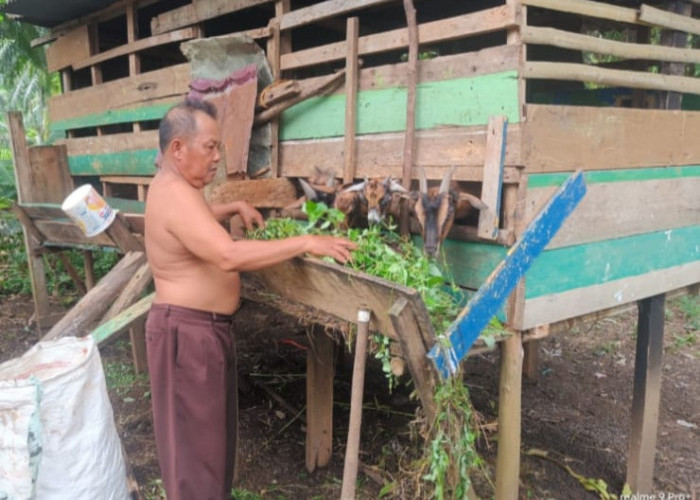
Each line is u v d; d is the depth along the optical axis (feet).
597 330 24.72
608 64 16.15
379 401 17.07
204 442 8.86
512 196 9.17
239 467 13.52
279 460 14.14
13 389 8.20
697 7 13.50
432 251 9.12
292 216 12.20
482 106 9.36
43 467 8.85
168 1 19.70
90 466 9.30
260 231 10.39
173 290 8.60
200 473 8.92
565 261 10.00
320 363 13.23
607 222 10.61
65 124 22.66
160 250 8.49
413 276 8.09
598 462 14.67
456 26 9.61
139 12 20.51
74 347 9.76
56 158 21.72
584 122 9.75
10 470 8.13
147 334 8.86
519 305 9.34
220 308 8.80
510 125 8.93
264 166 14.16
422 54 18.49
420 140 10.49
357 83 11.60
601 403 18.01
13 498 8.16
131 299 12.14
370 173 11.51
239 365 19.30
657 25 11.28
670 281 12.44
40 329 20.77
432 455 7.36
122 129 22.57
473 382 19.08
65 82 22.82
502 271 8.22
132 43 18.16
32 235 18.76
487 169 9.14
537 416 17.01
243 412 16.43
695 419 17.25
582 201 10.05
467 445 7.77
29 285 26.40
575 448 15.28
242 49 13.75
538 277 9.57
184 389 8.68
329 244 8.04
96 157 20.56
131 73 18.52
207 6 15.33
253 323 23.18
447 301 8.91
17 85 44.42
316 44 19.42
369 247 8.50
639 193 11.16
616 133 10.40
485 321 8.04
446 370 7.30
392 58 18.34
